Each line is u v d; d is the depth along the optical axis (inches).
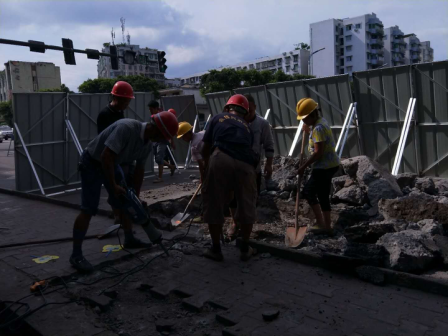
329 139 202.5
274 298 138.0
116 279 161.8
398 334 113.4
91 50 633.6
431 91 337.7
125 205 170.2
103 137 164.7
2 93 3678.6
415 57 5167.3
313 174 207.9
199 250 187.6
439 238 169.2
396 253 156.0
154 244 193.6
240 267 167.3
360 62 4192.9
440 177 346.0
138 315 134.9
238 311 129.4
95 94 415.8
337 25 4249.5
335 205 245.3
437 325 117.6
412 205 207.2
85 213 169.3
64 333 122.0
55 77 3454.7
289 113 457.4
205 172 184.2
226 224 239.3
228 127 168.6
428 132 347.6
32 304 140.4
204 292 144.5
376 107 377.7
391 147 375.9
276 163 343.3
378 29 4207.7
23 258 184.2
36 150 373.4
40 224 247.1
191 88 3216.0
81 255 170.6
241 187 167.9
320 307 130.9
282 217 256.2
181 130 202.5
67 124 388.5
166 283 153.7
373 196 235.3
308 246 192.9
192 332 122.4
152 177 439.5
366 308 129.2
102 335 121.0
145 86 2630.4
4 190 366.3
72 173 404.8
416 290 140.9
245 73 2297.0
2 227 241.9
